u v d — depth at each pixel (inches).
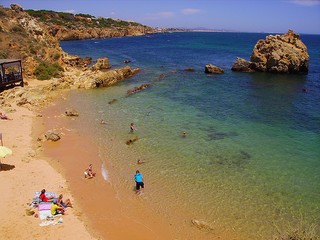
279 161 1015.0
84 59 3262.8
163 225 698.8
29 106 1545.3
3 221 657.0
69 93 1881.2
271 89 2073.1
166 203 780.0
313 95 1915.6
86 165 964.0
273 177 912.3
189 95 1866.4
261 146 1132.5
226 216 732.7
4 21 2672.2
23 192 776.3
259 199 802.2
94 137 1187.9
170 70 2785.4
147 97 1803.6
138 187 824.9
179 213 741.9
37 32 2837.1
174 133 1245.1
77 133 1224.2
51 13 7864.2
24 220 665.6
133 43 6520.7
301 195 823.1
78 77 2215.8
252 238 660.1
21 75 1876.2
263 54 2765.7
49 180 853.2
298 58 2655.0
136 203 778.8
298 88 2116.1
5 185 800.3
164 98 1786.4
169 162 997.8
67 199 751.1
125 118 1419.8
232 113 1524.4
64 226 663.8
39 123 1318.9
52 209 697.6
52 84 1935.3
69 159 998.4
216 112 1535.4
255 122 1396.4
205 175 918.4
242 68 2765.7
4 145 1053.8
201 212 746.8
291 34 2770.7
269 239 656.4
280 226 697.6
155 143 1143.6
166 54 4259.4
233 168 964.0
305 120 1432.1
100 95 1845.5
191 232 677.3
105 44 6053.2
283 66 2664.9
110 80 2144.4
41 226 653.3
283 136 1231.5
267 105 1679.4
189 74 2596.0
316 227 691.4
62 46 5310.0
